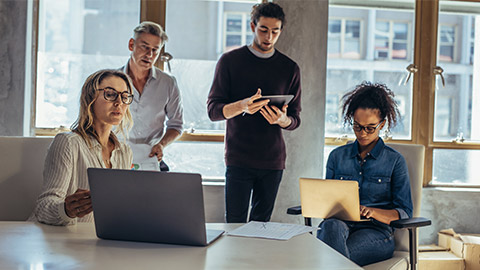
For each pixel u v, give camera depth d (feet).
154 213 4.58
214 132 12.44
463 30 13.29
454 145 13.24
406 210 8.39
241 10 12.46
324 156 12.95
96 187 4.67
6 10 11.52
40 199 5.68
